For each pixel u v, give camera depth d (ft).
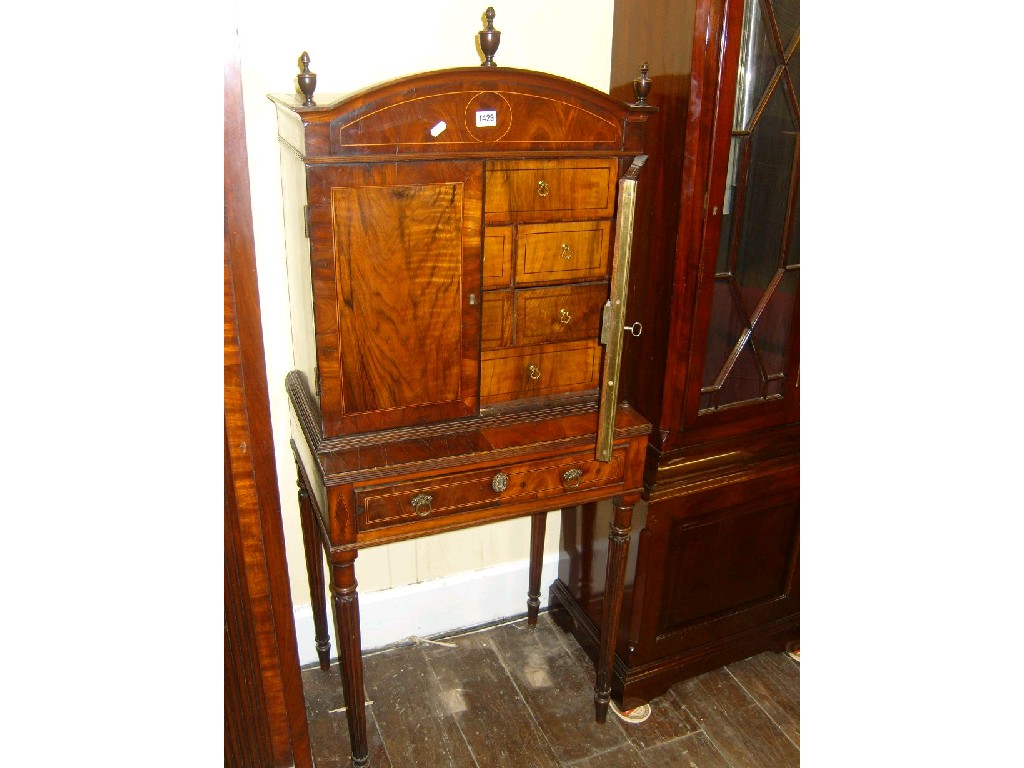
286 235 5.25
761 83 4.93
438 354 4.74
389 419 4.77
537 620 7.34
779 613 6.73
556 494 5.09
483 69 4.17
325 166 4.05
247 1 4.90
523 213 4.63
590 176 4.73
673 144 4.96
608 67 6.02
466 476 4.75
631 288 5.63
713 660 6.50
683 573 6.04
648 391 5.57
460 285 4.62
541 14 5.68
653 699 6.42
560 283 4.95
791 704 6.40
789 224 5.40
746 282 5.41
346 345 4.47
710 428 5.64
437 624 7.06
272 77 5.11
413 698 6.34
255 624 4.03
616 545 5.51
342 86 5.32
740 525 6.13
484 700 6.35
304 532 5.87
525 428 5.03
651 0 5.05
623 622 6.15
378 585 6.75
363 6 5.18
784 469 6.02
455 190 4.38
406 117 4.12
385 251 4.35
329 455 4.60
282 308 5.64
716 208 4.99
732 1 4.55
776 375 5.82
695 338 5.26
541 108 4.42
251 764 4.35
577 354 5.22
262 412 3.66
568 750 5.90
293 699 4.31
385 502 4.61
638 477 5.31
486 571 7.11
